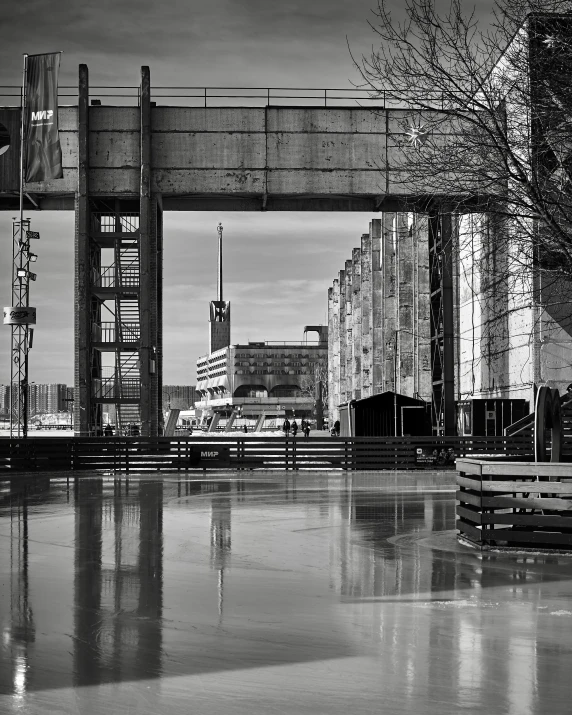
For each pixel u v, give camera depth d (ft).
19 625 28.32
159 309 149.48
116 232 145.89
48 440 120.26
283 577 37.19
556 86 50.65
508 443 126.21
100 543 48.19
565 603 31.65
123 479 107.55
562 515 44.65
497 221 56.34
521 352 146.72
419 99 50.83
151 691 21.27
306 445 125.70
